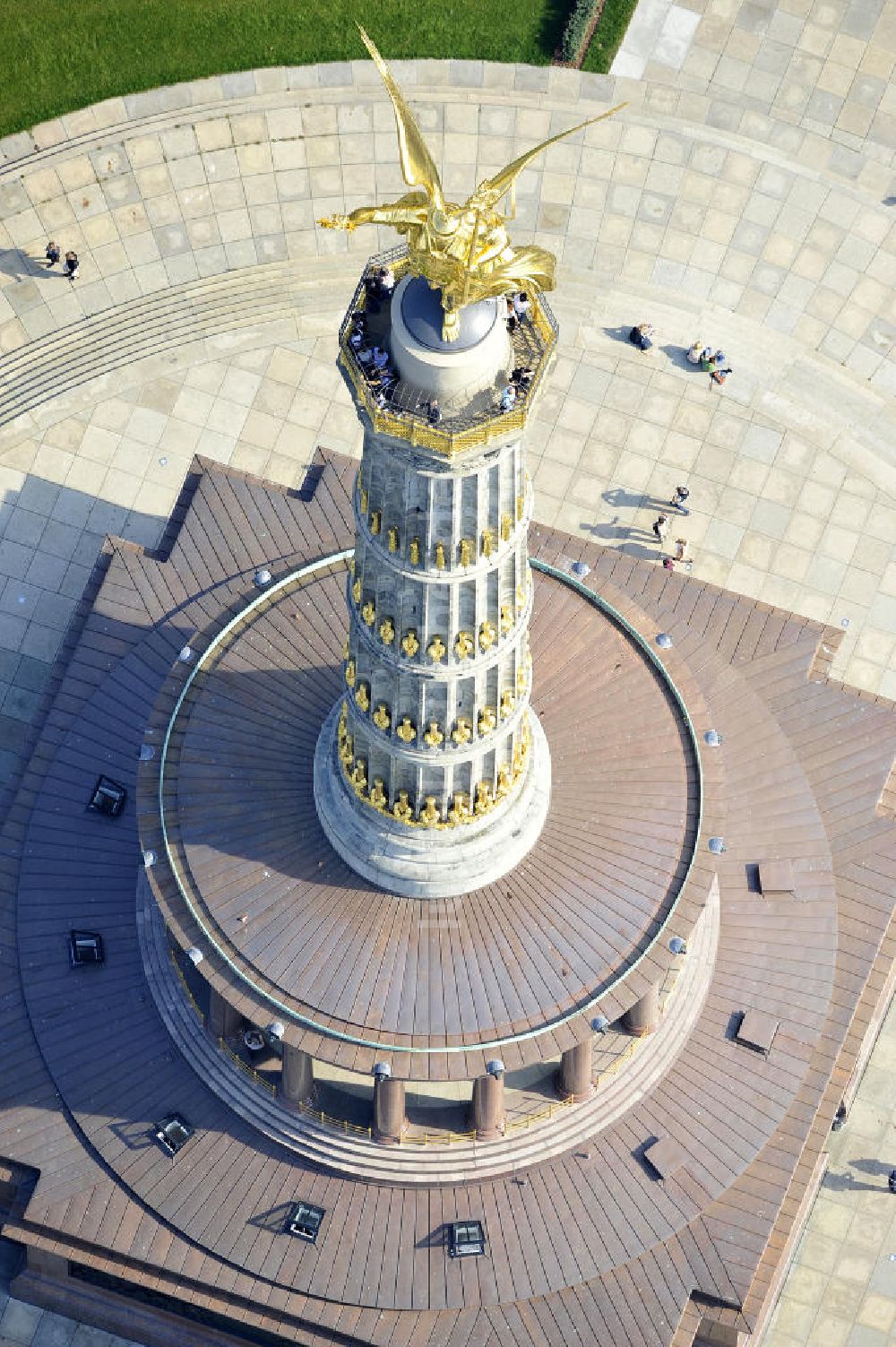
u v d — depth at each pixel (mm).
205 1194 77750
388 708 64688
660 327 102250
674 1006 79562
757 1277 78375
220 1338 81688
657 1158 77688
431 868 71188
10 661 96250
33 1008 81125
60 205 103562
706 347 102000
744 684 86562
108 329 101375
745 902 82688
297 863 73438
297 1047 71688
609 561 89812
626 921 73312
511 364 53219
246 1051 79062
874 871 85375
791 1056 79938
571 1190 77500
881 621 97438
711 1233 77688
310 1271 76312
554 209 104000
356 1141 76750
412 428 51750
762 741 85500
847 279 103750
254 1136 78625
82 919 82625
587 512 98750
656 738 77375
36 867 83625
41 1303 83250
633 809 75438
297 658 78438
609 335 102000
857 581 98062
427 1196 77312
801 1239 87188
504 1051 71375
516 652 63781
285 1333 77188
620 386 101000
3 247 102750
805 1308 86188
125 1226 77875
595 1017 71812
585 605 80938
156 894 73938
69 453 99438
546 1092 78062
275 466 99562
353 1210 77125
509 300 53750
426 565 57594
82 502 98750
